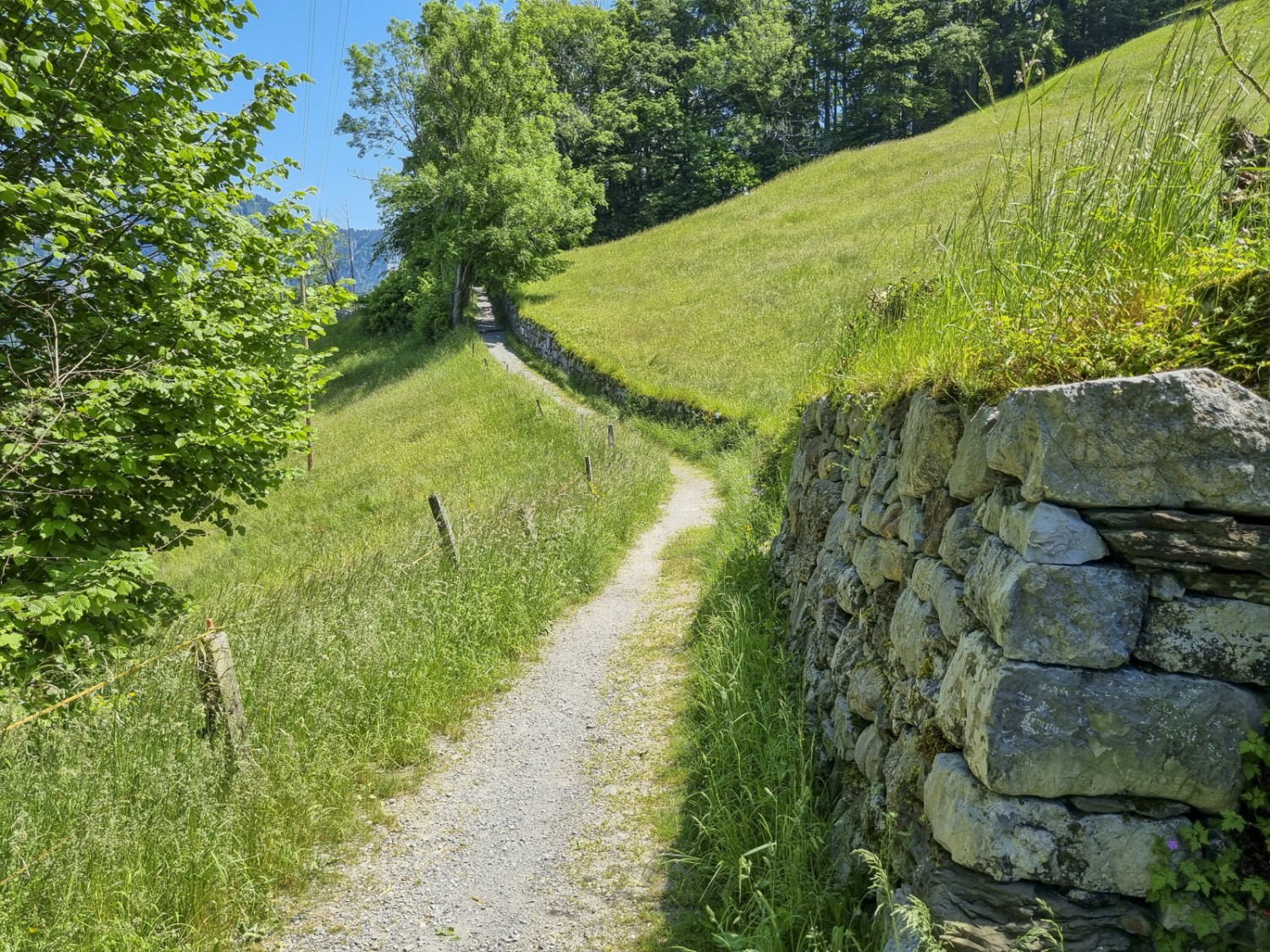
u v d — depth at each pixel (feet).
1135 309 8.32
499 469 54.85
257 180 24.64
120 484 19.27
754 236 125.70
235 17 24.06
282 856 13.14
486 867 13.43
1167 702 6.91
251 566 43.09
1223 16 9.04
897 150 148.25
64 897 10.72
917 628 10.08
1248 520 6.80
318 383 26.73
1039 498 7.32
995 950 7.04
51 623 15.92
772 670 17.43
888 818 9.29
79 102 18.60
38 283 20.94
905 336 14.30
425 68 129.70
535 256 129.59
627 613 26.58
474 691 20.36
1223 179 9.34
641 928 11.48
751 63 212.84
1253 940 6.66
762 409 58.13
